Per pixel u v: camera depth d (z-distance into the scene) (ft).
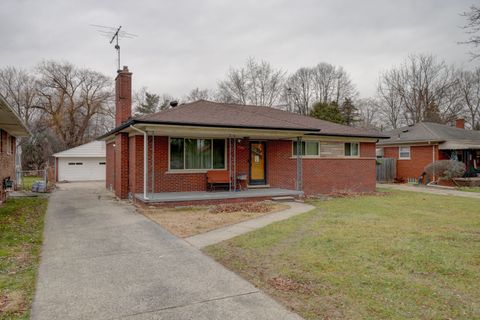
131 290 14.43
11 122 39.88
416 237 23.40
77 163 87.45
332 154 53.31
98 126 151.53
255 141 48.70
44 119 132.36
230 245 21.61
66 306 12.78
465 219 30.71
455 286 14.66
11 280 15.31
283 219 30.50
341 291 14.08
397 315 11.90
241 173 47.24
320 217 31.48
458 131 80.94
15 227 26.99
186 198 37.99
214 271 16.84
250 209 35.53
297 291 14.17
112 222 29.48
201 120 38.09
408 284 14.82
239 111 47.75
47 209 37.24
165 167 42.11
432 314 11.97
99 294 13.97
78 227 27.45
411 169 76.74
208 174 43.62
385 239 22.74
